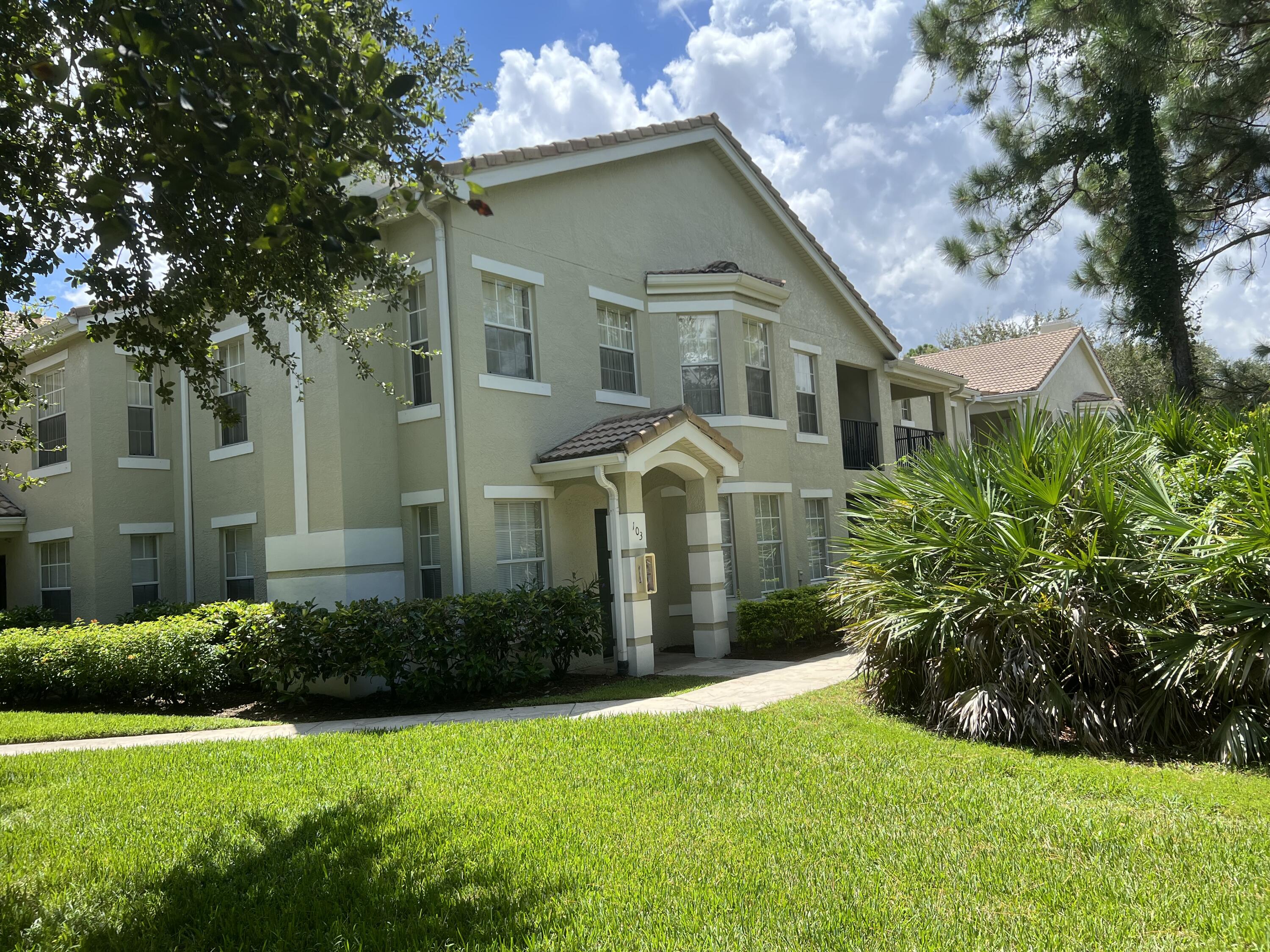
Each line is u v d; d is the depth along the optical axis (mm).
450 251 12250
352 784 6902
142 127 5188
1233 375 17500
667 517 15625
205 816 6254
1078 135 17453
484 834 5633
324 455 12328
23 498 18297
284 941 4340
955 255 18125
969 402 25859
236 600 14258
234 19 4402
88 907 4797
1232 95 14227
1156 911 4273
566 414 13688
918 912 4359
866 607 9320
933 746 7484
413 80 4449
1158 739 7238
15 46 5207
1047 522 8234
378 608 10953
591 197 14609
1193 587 7215
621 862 5105
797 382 18375
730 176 17750
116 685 11609
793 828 5578
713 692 10617
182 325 6812
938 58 15828
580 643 11938
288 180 4562
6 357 7438
